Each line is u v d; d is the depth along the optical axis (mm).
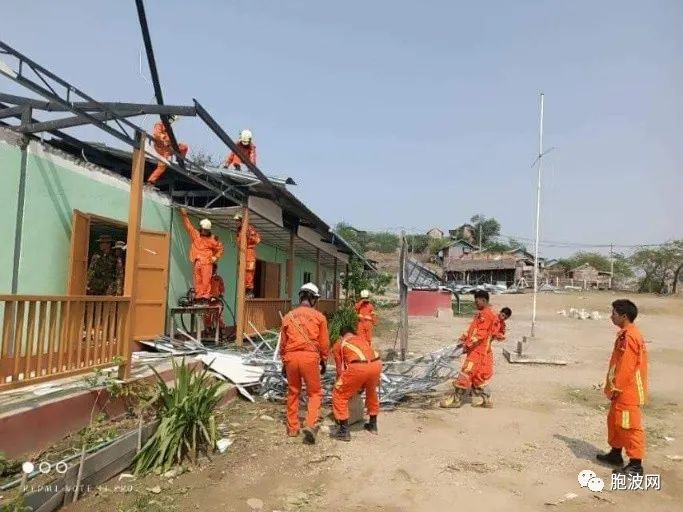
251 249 12086
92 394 6121
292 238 15211
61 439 5594
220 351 9828
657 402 9516
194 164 9695
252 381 8445
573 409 8641
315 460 5840
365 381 6590
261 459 5824
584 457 6223
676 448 6742
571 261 72062
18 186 7129
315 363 6480
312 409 6441
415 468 5711
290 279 15156
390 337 19656
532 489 5250
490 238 82375
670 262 49031
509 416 7973
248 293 13047
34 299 5301
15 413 5043
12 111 7211
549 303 38250
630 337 5648
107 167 10930
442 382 9836
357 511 4680
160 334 10445
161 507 4594
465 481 5391
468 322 26141
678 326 24750
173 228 11438
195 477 5297
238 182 11188
